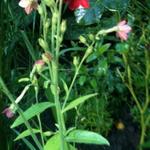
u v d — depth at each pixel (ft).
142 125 2.37
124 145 2.77
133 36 2.91
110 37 3.10
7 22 2.86
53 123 2.99
